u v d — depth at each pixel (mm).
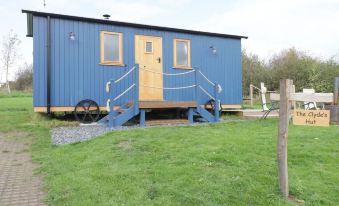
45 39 10445
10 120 11383
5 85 37469
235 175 4770
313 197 4145
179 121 10836
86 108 10945
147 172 5047
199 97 12859
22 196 4598
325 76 23594
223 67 13438
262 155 5777
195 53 12875
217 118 11250
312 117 4301
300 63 24656
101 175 5008
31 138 8539
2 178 5387
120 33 11570
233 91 13648
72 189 4594
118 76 11500
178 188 4379
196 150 6145
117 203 4043
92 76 11109
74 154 6484
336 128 8578
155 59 12117
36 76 10344
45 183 5031
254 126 9234
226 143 6699
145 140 7211
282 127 4242
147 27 11953
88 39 11070
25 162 6387
